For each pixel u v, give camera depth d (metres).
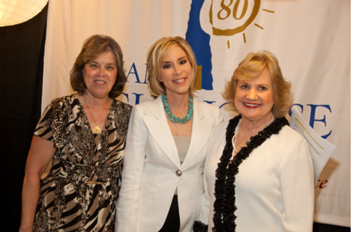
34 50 2.21
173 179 1.38
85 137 1.38
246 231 1.11
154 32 2.07
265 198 1.09
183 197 1.37
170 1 2.04
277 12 1.90
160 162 1.39
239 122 1.37
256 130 1.25
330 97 1.85
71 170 1.36
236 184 1.14
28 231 1.35
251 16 1.94
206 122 1.49
